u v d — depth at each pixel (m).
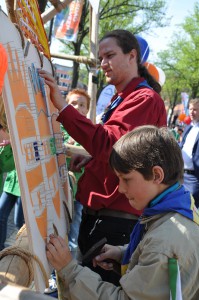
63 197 1.79
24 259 1.25
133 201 1.32
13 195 3.33
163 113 1.97
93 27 3.72
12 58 1.19
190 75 23.38
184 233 1.18
